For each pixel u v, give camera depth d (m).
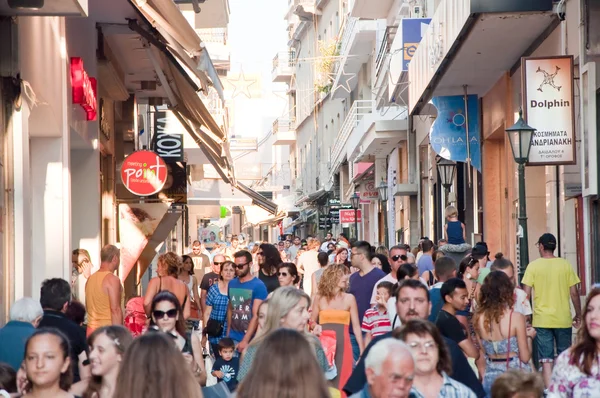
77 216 24.94
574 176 22.36
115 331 9.39
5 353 11.66
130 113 31.45
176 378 7.51
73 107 21.61
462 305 12.95
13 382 9.40
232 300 18.61
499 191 32.66
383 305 16.73
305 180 92.25
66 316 12.93
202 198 54.94
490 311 12.77
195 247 36.19
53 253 19.33
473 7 22.70
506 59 27.73
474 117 32.97
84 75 21.41
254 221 67.75
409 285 11.43
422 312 11.40
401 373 7.69
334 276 15.98
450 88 31.64
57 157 19.48
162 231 34.03
